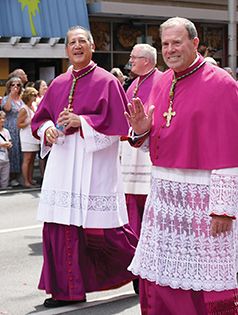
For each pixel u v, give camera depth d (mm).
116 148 5328
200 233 3686
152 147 3838
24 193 10961
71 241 5211
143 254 3889
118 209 5348
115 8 16219
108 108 5141
